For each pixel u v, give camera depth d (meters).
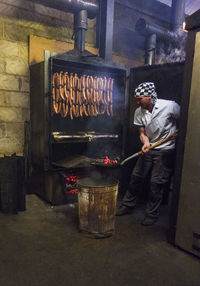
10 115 3.61
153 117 2.73
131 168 3.87
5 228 2.63
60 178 3.32
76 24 3.61
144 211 3.31
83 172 3.54
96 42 4.46
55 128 3.74
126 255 2.20
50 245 2.32
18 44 3.56
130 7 4.96
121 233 2.63
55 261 2.06
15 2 3.45
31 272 1.91
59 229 2.66
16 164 2.95
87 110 3.65
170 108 2.69
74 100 3.41
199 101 2.07
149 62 5.05
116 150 4.06
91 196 2.38
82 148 4.12
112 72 3.96
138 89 2.68
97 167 3.03
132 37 5.12
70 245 2.33
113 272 1.94
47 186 3.39
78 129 4.02
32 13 3.63
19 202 3.09
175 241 2.36
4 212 3.01
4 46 3.44
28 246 2.29
